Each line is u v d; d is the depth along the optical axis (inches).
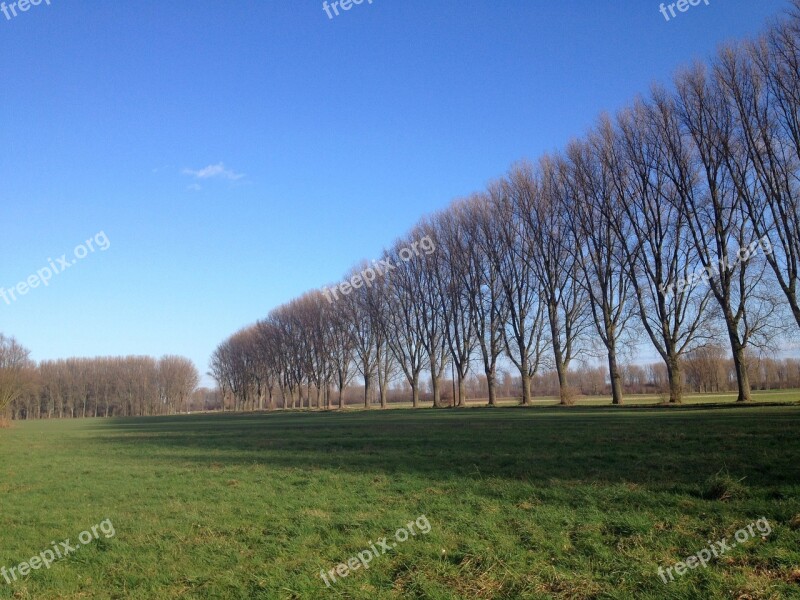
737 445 673.0
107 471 829.8
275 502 549.3
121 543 449.7
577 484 528.7
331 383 3973.9
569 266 2145.7
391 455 816.9
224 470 775.7
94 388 5654.5
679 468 563.2
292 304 4013.3
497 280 2464.3
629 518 409.4
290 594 333.7
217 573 372.8
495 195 2364.7
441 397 3287.4
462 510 471.2
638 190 1815.9
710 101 1583.4
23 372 2780.5
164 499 600.7
